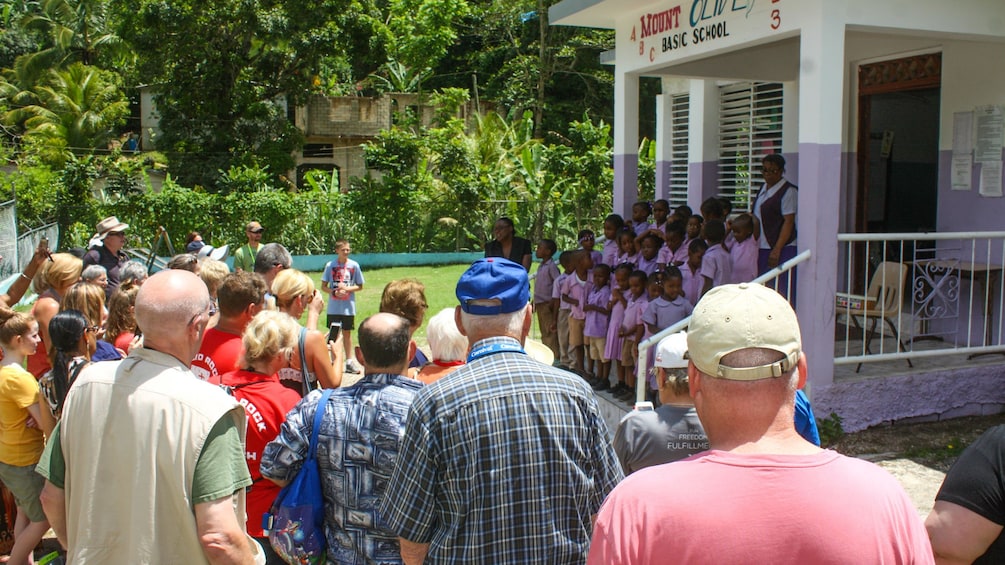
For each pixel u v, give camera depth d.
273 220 22.17
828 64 6.45
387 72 37.09
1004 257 7.38
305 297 4.91
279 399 3.54
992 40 7.31
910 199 11.52
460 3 32.91
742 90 11.27
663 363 3.33
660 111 12.82
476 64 38.25
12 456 4.48
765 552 1.70
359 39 29.59
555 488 2.50
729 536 1.72
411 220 22.86
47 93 32.06
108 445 2.64
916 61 9.27
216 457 2.62
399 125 31.39
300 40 27.45
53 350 4.93
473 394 2.51
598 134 23.62
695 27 8.10
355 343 11.24
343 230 22.66
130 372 2.71
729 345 1.86
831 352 6.60
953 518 2.21
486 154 24.94
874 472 1.84
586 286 8.20
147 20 26.23
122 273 5.82
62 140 29.84
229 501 2.63
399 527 2.51
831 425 6.56
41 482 4.56
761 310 1.89
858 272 10.46
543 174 23.30
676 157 12.77
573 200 23.05
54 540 5.41
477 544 2.45
